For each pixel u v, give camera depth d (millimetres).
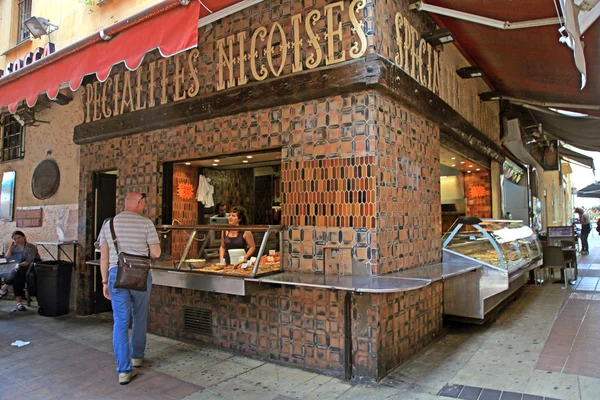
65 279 6918
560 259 8203
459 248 5758
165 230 5449
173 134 5551
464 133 6418
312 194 4281
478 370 4023
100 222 6977
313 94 4230
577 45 2973
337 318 4008
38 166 8000
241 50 4832
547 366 4055
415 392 3582
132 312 4383
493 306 5664
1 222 8922
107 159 6445
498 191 9125
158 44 3953
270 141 4609
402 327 4270
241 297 4727
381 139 4066
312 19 4289
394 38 4352
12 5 9250
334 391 3664
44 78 5066
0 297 8078
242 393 3699
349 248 4035
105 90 6465
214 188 6438
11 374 4250
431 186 5219
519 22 4398
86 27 7238
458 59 6367
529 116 10062
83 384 3975
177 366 4395
